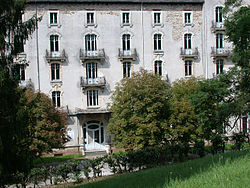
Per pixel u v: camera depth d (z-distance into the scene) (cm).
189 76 4038
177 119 2859
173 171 1343
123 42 3953
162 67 4019
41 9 3747
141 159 2375
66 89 3819
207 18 3988
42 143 2502
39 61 3756
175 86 3344
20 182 1944
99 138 3928
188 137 2908
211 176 1055
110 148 3825
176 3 4006
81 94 3847
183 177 1152
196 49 4031
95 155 3656
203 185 955
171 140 2950
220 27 3956
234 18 2381
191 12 4053
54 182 2141
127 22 3953
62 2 3772
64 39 3812
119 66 3916
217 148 2677
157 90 2791
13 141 1416
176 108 2834
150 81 2838
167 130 2802
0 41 1402
